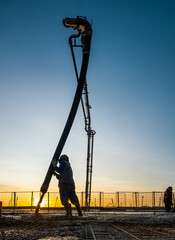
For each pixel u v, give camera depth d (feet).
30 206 59.41
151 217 28.35
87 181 72.49
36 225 19.60
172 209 59.06
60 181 28.99
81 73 42.75
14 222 22.00
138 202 63.46
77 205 29.43
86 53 44.24
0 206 25.86
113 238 12.48
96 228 17.21
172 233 14.40
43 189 34.88
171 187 56.70
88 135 74.28
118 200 64.49
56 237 12.79
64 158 30.78
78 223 20.54
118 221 22.80
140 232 14.97
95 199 65.10
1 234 13.99
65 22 47.47
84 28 47.29
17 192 60.29
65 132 38.37
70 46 48.08
